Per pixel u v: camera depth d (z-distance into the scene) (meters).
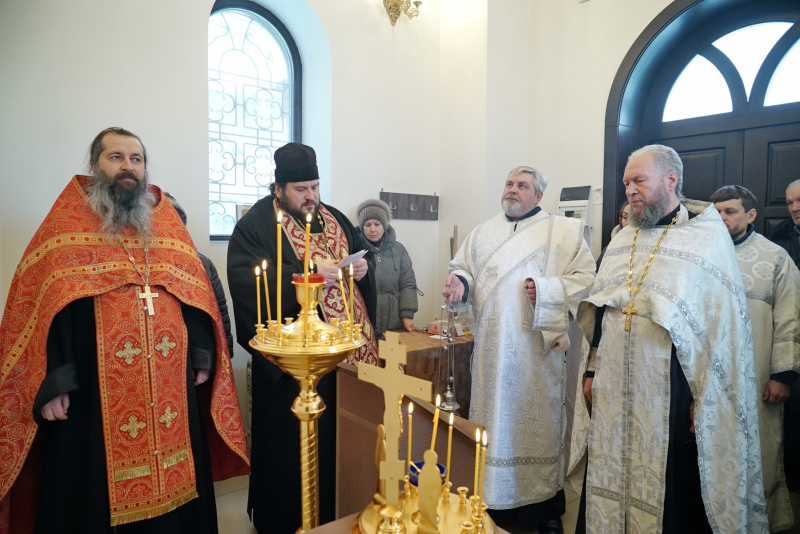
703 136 3.86
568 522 2.74
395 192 4.42
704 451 1.86
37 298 1.84
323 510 2.26
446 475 0.98
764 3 3.51
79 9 2.95
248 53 3.97
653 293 1.93
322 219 2.52
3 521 1.94
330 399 2.26
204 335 2.13
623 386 2.00
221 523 2.66
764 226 3.59
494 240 2.70
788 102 3.47
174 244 2.09
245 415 3.58
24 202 2.83
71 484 1.85
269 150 4.11
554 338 2.44
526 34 4.52
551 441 2.55
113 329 1.86
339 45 4.03
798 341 2.35
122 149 1.94
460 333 3.53
